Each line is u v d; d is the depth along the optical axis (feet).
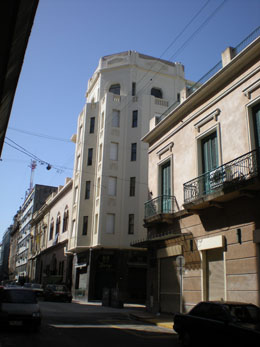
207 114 56.03
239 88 49.34
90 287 107.14
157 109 119.24
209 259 52.03
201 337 31.91
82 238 114.11
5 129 43.42
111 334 39.81
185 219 58.90
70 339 35.17
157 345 34.14
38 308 41.29
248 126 46.55
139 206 109.19
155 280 67.26
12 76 33.35
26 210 279.69
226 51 53.01
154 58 129.49
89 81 140.36
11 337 35.42
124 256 107.86
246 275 43.21
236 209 46.52
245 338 26.91
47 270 167.84
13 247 344.69
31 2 26.11
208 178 53.06
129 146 116.26
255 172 41.70
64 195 152.97
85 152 122.01
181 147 63.21
